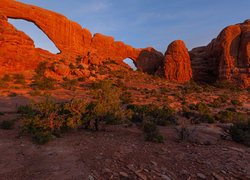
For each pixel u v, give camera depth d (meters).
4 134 9.56
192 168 6.09
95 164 6.08
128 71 61.31
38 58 46.81
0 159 6.38
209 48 68.12
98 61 58.47
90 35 67.69
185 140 9.80
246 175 5.72
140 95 36.69
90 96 31.33
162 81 55.62
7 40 41.25
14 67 41.69
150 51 71.81
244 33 57.38
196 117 20.09
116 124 11.91
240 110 30.61
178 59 60.69
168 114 17.16
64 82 40.34
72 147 7.75
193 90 46.72
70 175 5.35
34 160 6.41
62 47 60.28
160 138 9.26
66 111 10.91
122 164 6.17
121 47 70.75
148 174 5.55
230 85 53.44
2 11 53.22
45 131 9.09
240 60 56.44
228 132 11.94
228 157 7.25
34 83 36.81
